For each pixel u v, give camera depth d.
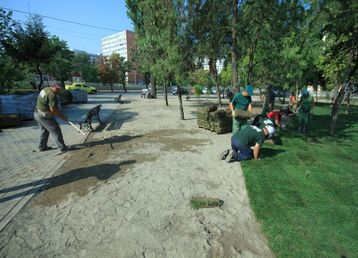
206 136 7.27
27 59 12.88
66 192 3.52
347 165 4.51
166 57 8.72
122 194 3.45
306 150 5.57
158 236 2.50
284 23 6.88
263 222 2.70
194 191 3.54
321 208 2.97
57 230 2.61
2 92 13.71
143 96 28.91
